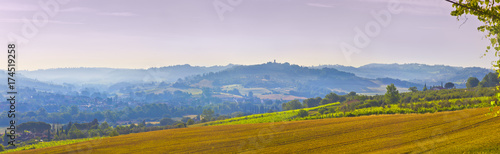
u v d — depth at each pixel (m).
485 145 23.80
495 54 8.28
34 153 53.91
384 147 33.81
